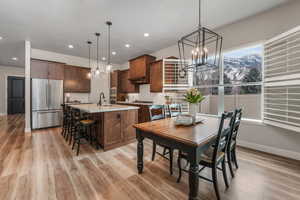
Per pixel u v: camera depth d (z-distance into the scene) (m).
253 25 2.86
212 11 2.67
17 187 1.72
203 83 3.83
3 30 3.38
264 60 2.74
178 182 1.86
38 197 1.56
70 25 3.14
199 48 1.83
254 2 2.43
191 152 1.38
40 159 2.45
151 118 2.44
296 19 2.38
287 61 2.32
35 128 4.37
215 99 3.62
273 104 2.54
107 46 4.48
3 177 1.92
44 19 2.89
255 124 2.87
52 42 4.12
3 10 2.57
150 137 1.85
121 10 2.60
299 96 2.31
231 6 2.53
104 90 6.48
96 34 3.60
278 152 2.60
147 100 5.39
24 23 3.04
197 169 1.37
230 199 1.56
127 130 3.28
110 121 2.96
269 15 2.66
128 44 4.32
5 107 7.41
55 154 2.66
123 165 2.29
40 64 4.48
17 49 4.73
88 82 5.69
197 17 2.87
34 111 4.36
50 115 4.66
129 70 5.60
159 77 4.38
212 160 1.52
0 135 3.85
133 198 1.58
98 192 1.66
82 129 3.48
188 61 3.98
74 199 1.55
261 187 1.75
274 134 2.65
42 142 3.31
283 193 1.64
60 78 4.88
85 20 2.94
